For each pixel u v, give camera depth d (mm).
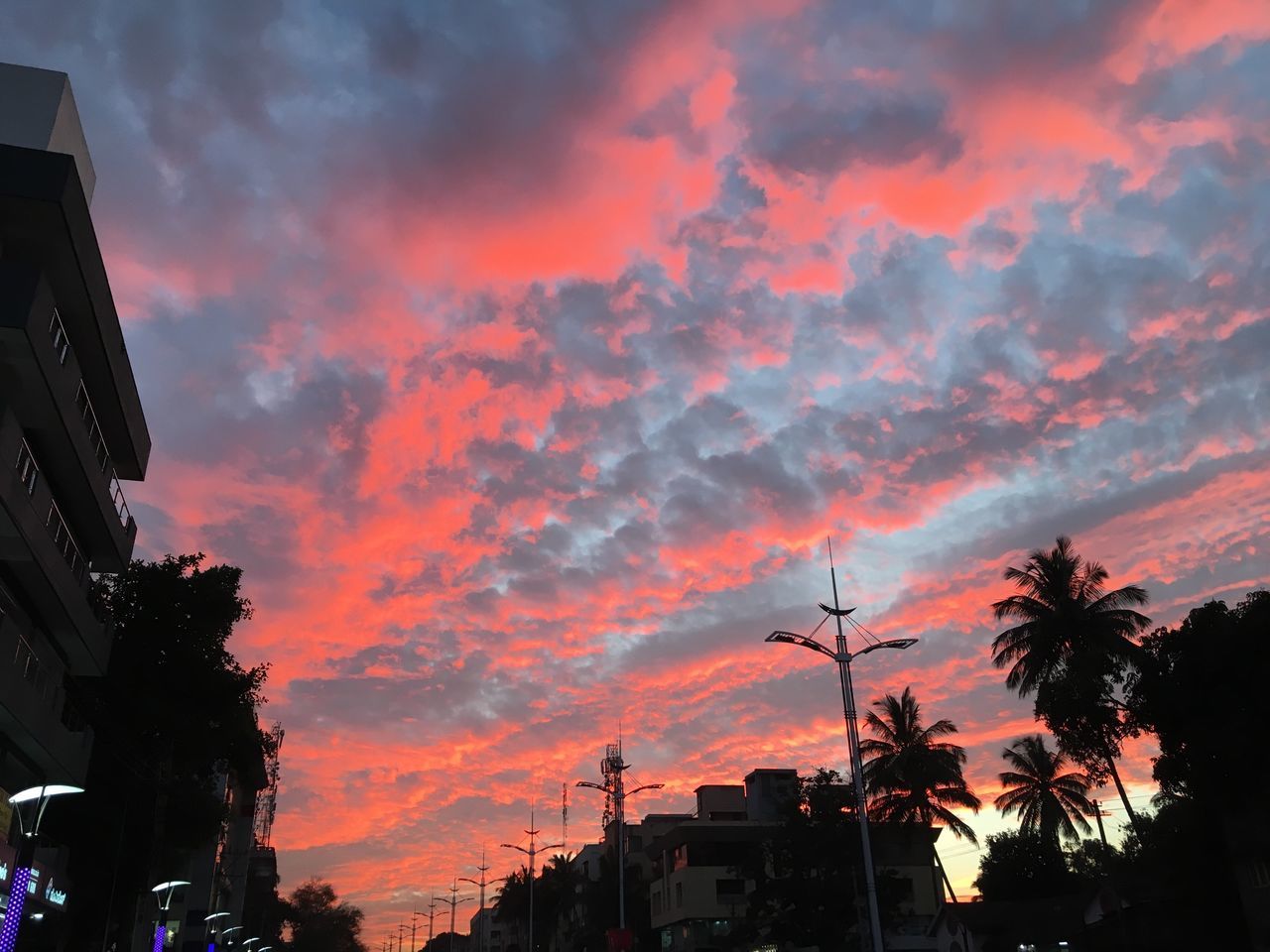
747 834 69500
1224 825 33969
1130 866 58750
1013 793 61594
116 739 40000
